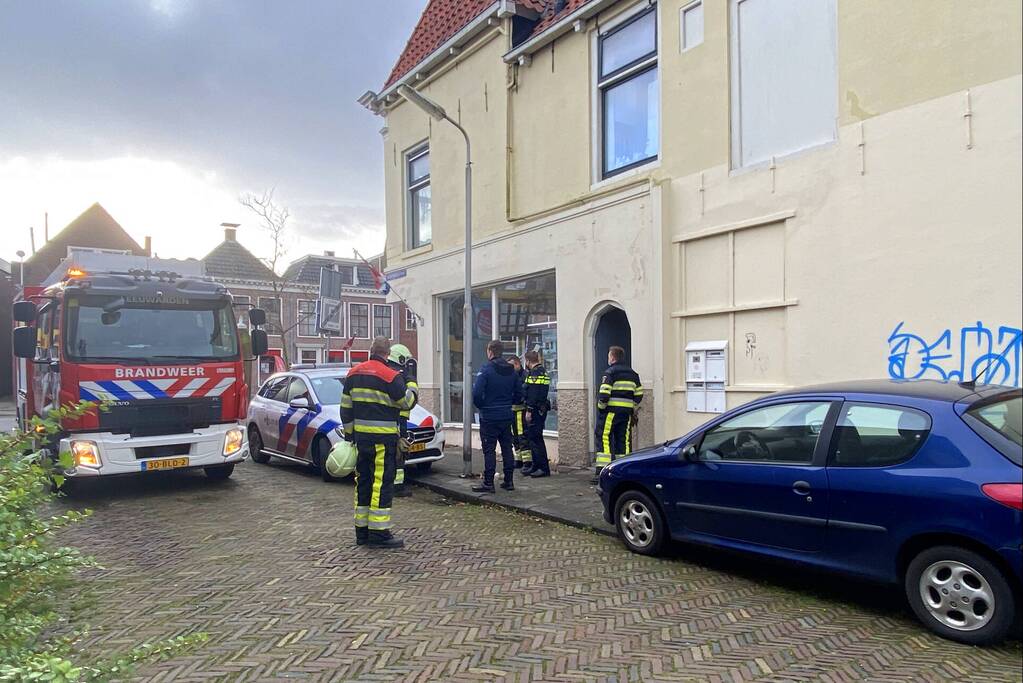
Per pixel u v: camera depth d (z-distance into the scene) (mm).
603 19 9820
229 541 6621
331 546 6387
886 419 4598
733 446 5441
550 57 10711
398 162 14305
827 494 4695
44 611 3396
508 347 11719
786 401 5211
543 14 11289
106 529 7168
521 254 11156
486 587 5230
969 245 6180
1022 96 5898
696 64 8562
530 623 4516
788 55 7723
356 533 6469
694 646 4145
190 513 7859
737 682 3686
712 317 8383
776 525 5004
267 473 10625
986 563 3967
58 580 3516
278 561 5934
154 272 9180
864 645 4129
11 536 3123
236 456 9250
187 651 4109
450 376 13328
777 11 7828
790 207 7539
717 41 8305
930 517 4160
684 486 5664
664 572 5602
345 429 6441
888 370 6707
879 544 4430
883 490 4406
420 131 13609
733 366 8133
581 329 10055
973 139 6168
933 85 6438
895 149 6688
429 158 13414
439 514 7801
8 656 2734
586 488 8766
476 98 12133
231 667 3916
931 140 6438
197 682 3744
